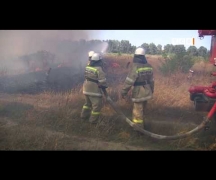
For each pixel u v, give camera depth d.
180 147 5.05
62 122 6.03
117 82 8.88
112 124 5.85
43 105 7.29
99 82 5.81
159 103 6.91
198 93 5.84
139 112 5.53
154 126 5.86
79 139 5.31
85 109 6.22
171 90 7.86
